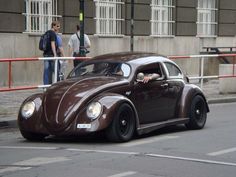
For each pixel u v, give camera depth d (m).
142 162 8.45
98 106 9.89
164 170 7.95
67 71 19.42
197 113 12.10
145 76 11.01
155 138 10.80
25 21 20.09
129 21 23.77
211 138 10.82
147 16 24.44
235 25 29.23
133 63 11.02
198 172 7.87
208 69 22.42
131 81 10.70
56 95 10.31
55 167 8.10
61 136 10.62
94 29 22.30
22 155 9.11
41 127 10.20
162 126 11.25
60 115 10.01
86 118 9.87
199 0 27.34
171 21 25.80
